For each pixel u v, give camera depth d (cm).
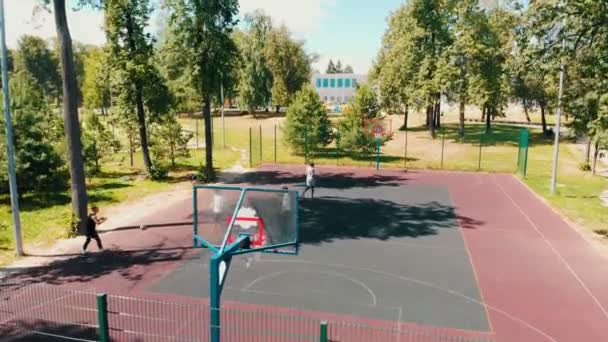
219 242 1065
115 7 2639
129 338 981
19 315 1088
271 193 1228
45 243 1669
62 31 1744
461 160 3903
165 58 2855
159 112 2900
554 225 1969
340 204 2316
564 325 1084
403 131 6284
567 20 1797
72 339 973
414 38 5162
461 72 4859
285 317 1096
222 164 3591
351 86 12025
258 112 9025
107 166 3406
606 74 1695
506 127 6631
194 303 1173
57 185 2434
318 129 3991
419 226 1934
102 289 1260
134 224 1927
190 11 2762
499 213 2170
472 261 1518
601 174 3216
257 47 7594
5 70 1488
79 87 10825
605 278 1383
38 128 2289
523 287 1309
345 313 1125
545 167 3522
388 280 1345
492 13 5066
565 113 1981
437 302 1200
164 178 2964
